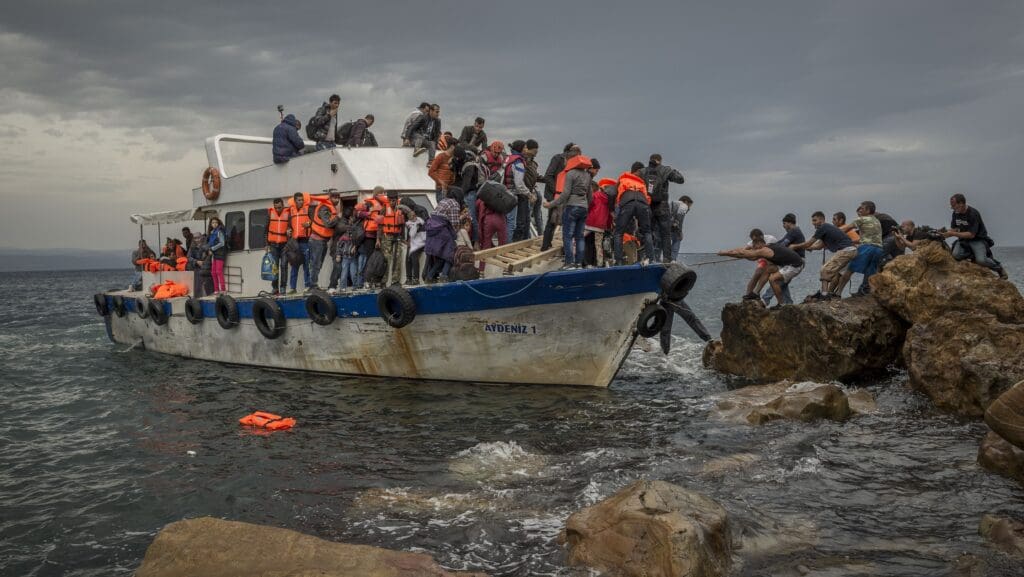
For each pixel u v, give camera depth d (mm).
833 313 11375
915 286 11094
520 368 11289
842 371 11164
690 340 17734
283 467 7691
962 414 9109
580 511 5473
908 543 5344
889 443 7953
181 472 7680
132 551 5805
